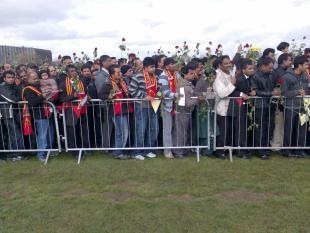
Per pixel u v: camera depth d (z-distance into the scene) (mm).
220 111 5355
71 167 5199
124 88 5543
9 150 5480
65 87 5438
